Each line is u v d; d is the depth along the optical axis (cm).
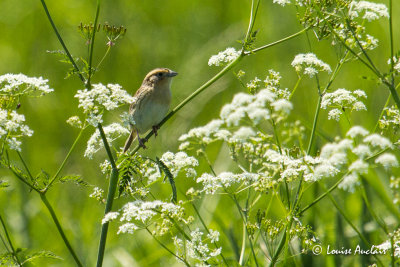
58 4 1794
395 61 781
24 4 1803
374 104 1380
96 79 1722
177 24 1792
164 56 1739
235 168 1311
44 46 1769
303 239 806
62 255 1215
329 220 1074
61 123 1661
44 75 1741
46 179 754
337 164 695
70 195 1416
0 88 849
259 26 1706
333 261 945
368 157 786
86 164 1518
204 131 823
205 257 767
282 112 808
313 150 948
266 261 968
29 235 1255
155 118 1149
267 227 798
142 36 1764
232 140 845
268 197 1167
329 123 1381
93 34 766
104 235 772
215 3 1805
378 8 827
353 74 1527
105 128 858
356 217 1048
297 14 850
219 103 1658
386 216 999
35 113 1659
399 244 762
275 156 780
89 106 749
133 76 1730
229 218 1150
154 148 1518
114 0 1786
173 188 777
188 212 1216
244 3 1750
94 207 1341
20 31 1797
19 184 1347
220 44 1709
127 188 809
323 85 1522
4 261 767
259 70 1652
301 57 840
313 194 1040
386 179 1017
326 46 1580
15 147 725
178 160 834
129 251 1200
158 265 1135
